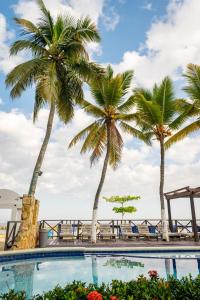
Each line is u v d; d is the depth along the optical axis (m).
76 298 2.48
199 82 15.17
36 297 2.66
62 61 14.45
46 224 16.16
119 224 17.41
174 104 15.95
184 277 3.07
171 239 15.91
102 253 11.18
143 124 16.38
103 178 14.98
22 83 13.12
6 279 7.38
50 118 13.33
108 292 2.62
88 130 16.52
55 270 8.55
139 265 9.33
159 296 2.55
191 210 15.43
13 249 10.03
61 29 14.39
